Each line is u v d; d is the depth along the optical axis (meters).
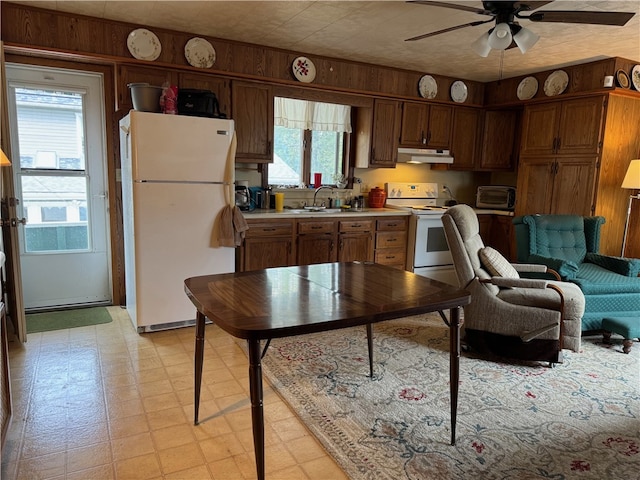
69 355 2.95
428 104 5.03
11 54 3.33
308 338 3.35
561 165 4.52
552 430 2.18
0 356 1.86
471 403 2.43
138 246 3.20
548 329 2.86
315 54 4.27
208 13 3.23
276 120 4.43
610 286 3.33
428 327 3.68
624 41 3.61
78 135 3.74
